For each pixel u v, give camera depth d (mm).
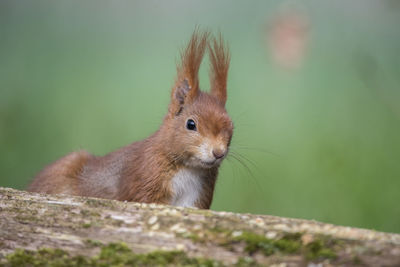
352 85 17609
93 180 9211
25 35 20828
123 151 9109
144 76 18781
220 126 8258
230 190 12891
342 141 13812
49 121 15391
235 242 5430
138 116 15977
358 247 5195
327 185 12555
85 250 5582
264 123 15664
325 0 21531
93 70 18938
